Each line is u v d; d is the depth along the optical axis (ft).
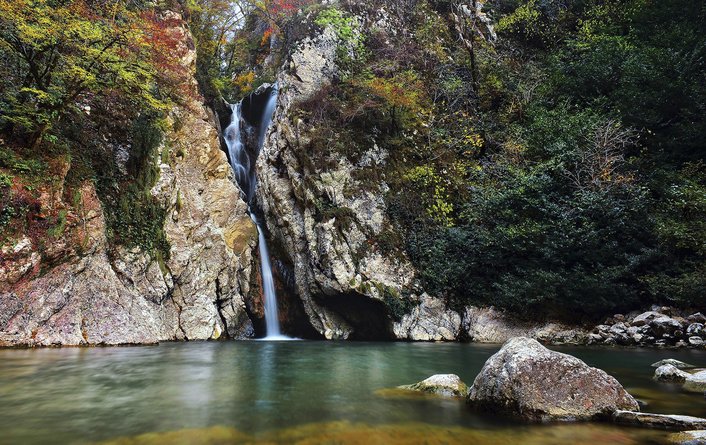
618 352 34.40
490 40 76.07
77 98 42.78
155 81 45.55
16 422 14.35
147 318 38.37
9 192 32.30
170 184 46.34
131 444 12.19
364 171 52.34
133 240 41.22
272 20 84.17
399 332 45.65
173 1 58.29
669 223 42.04
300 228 52.90
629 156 51.62
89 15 36.52
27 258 31.91
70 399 17.58
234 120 70.08
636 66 54.03
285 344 40.88
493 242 46.80
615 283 42.11
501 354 16.55
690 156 48.93
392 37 68.44
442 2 77.61
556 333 42.24
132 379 21.84
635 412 14.46
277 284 55.42
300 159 53.72
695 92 49.42
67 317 32.89
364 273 47.06
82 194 37.81
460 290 47.80
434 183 54.19
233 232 52.08
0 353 28.14
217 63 82.23
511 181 50.62
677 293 39.60
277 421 14.53
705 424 13.16
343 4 68.18
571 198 47.44
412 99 56.95
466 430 13.64
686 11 58.44
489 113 63.36
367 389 19.88
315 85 58.59
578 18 73.77
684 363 26.89
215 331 45.21
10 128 36.27
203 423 14.29
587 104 58.23
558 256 44.42
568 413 14.70
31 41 33.88
